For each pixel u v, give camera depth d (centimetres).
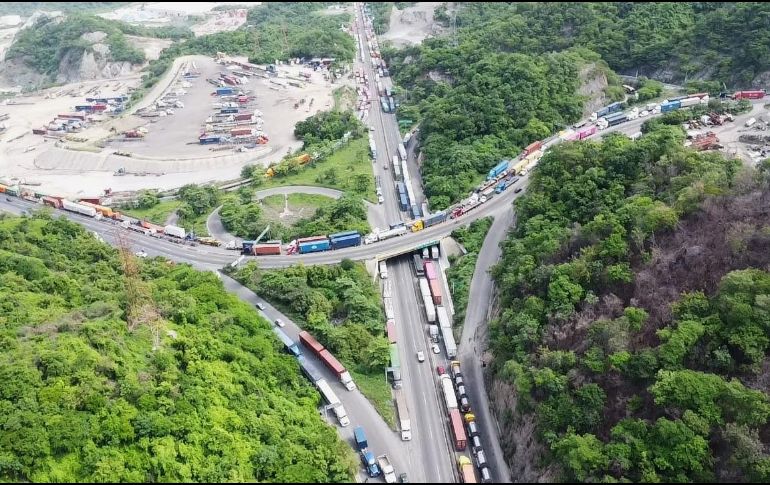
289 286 17462
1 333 12738
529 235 17288
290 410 13588
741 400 10556
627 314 12769
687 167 16450
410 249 19738
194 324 15000
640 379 11881
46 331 13025
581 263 14488
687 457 10350
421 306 18150
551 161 19262
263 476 11875
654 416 11350
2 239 18400
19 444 10269
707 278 13088
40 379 11512
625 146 18438
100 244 19362
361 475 12900
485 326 16625
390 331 16800
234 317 15775
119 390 11881
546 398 12725
